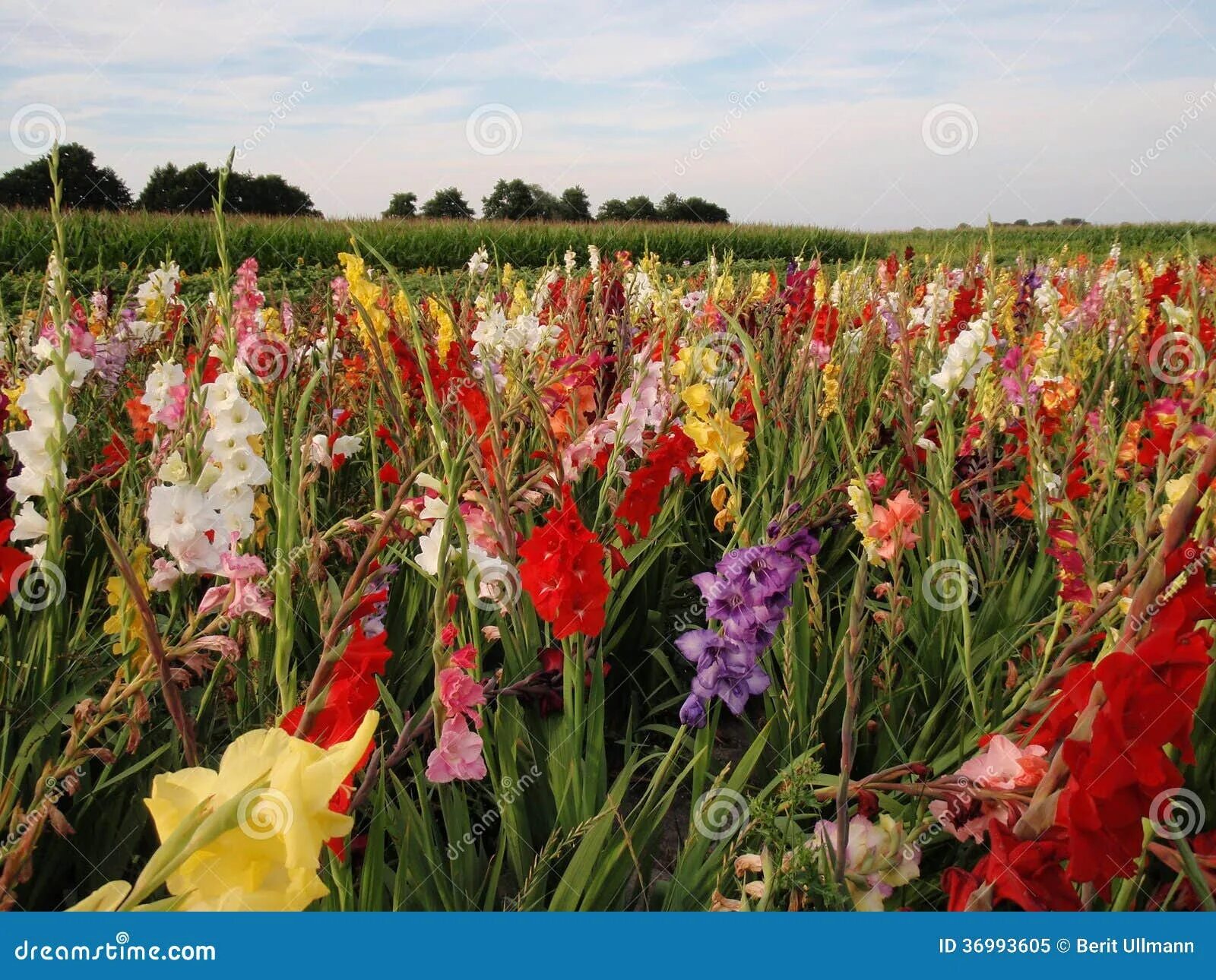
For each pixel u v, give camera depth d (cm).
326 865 158
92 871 210
